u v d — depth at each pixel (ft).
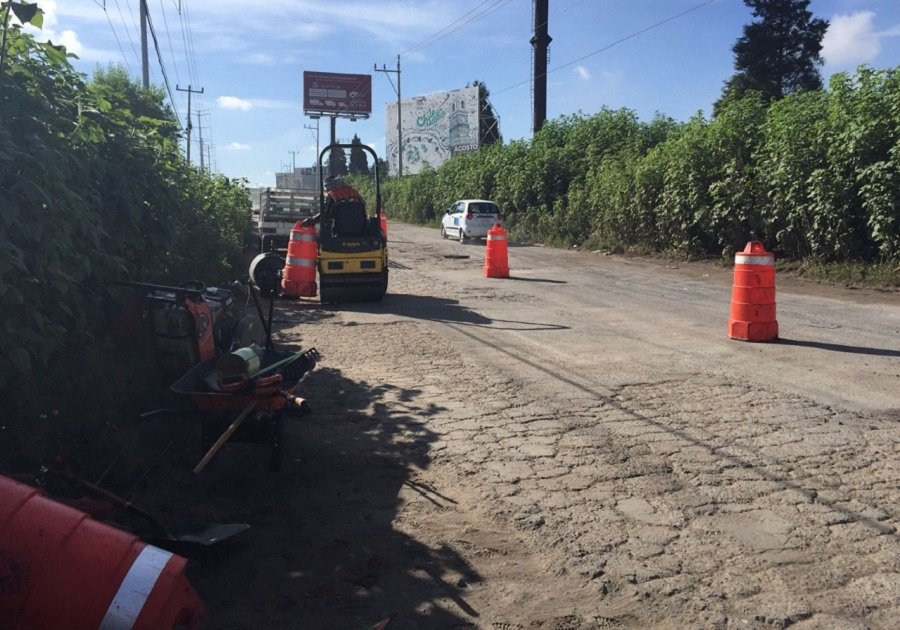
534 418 20.65
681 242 69.10
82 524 8.46
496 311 40.01
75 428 16.85
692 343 30.71
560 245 89.15
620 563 12.75
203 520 14.39
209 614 11.27
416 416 20.92
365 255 41.86
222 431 16.65
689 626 10.91
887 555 12.87
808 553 12.98
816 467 16.83
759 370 25.81
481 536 13.83
